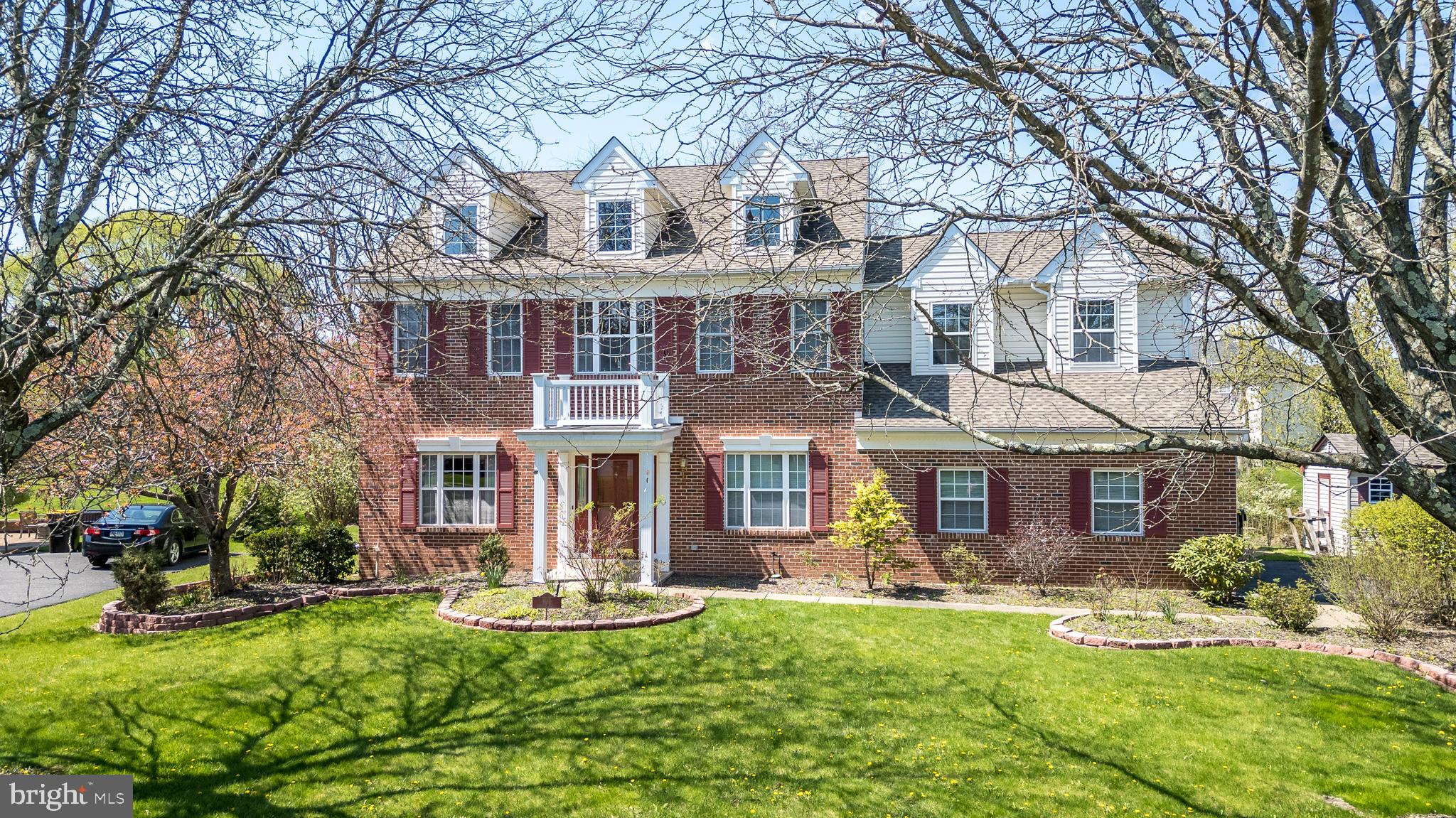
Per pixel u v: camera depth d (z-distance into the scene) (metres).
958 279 18.59
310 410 9.08
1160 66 5.48
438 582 17.17
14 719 9.39
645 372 17.20
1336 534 25.50
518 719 9.55
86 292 5.52
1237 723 9.39
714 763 8.39
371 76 6.05
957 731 9.16
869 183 6.34
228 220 5.60
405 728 9.27
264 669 11.24
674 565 18.56
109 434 6.28
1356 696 10.27
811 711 9.75
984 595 16.28
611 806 7.51
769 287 7.38
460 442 19.11
